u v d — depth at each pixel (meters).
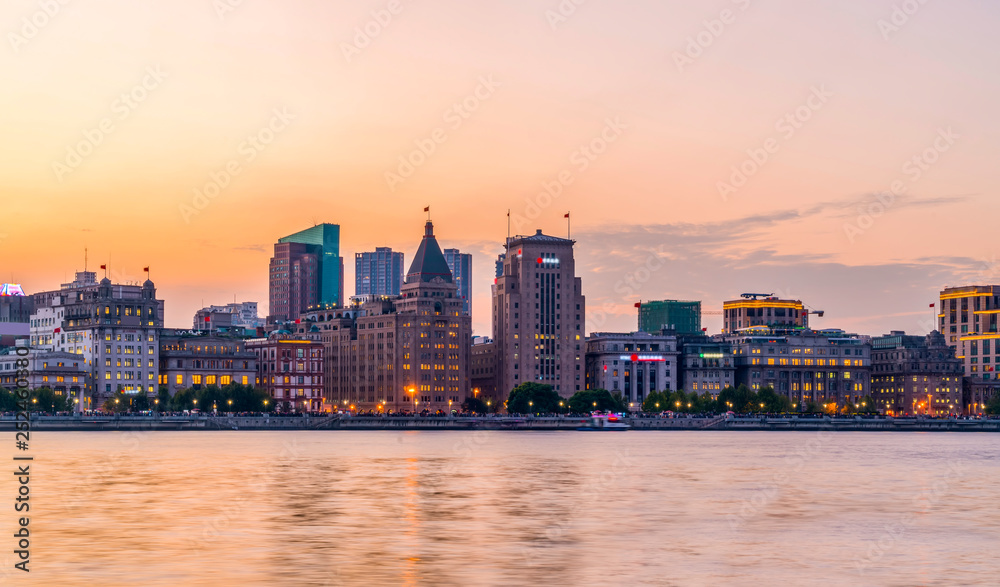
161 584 101.50
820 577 106.56
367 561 112.56
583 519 142.88
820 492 177.75
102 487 177.62
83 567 108.69
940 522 142.75
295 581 103.12
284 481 189.25
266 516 143.88
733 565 111.81
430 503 159.00
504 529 133.75
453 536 128.25
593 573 107.50
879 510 155.00
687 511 151.62
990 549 121.88
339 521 139.62
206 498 163.25
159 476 196.75
